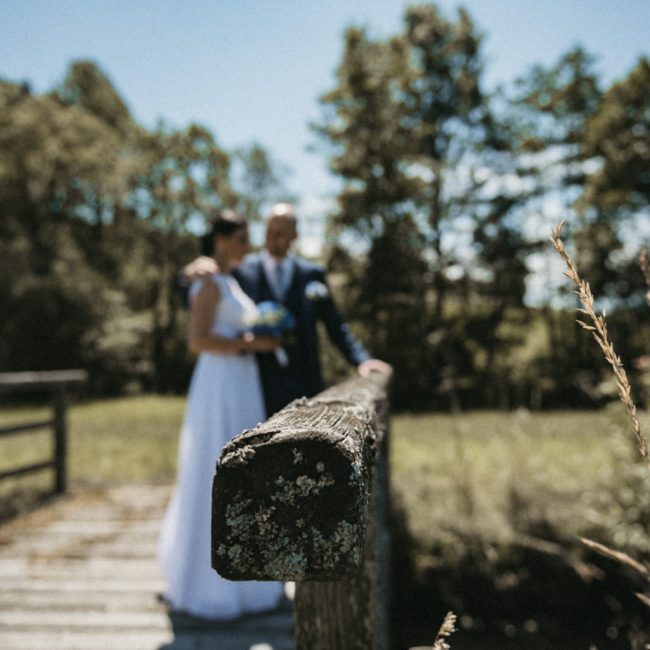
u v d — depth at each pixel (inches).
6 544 175.0
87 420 573.9
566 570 177.0
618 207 940.6
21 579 145.6
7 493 245.8
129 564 156.8
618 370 34.6
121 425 524.1
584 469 201.3
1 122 1150.3
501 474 201.5
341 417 37.4
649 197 931.3
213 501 27.7
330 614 49.3
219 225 122.2
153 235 1387.8
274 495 27.3
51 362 1018.1
